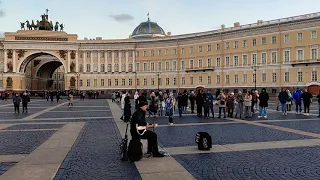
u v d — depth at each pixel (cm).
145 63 10569
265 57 7912
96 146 1412
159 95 3231
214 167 1045
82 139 1598
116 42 10669
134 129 1139
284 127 2005
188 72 9688
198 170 1012
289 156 1186
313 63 7006
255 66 7588
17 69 10500
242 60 8388
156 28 11919
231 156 1198
